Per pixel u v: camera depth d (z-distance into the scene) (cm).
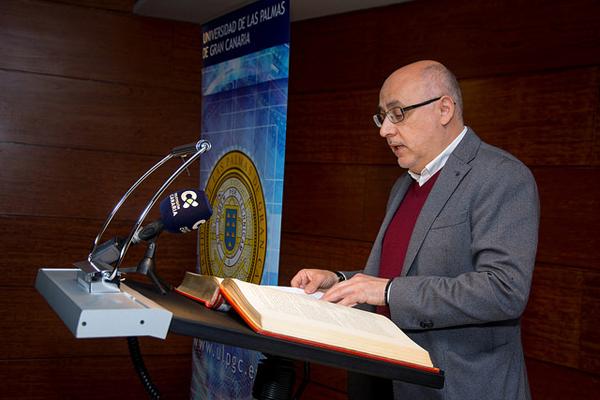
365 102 328
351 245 331
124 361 379
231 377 308
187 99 394
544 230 255
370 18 326
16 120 362
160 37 388
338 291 155
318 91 348
